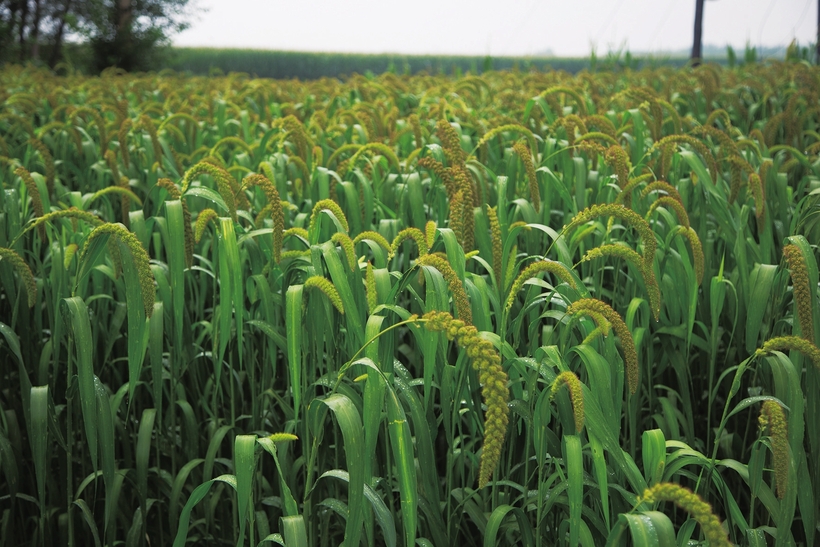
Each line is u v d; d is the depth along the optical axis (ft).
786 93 22.08
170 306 8.88
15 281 10.05
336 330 8.38
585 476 7.00
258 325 8.42
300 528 5.88
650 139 15.53
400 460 5.61
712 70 23.20
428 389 6.88
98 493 10.00
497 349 6.95
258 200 12.03
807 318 6.49
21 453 9.71
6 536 9.11
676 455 6.46
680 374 9.46
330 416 8.32
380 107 19.72
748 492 9.82
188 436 9.41
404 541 7.29
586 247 11.03
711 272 10.73
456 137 9.60
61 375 10.47
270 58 103.86
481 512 7.69
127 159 13.96
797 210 9.23
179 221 7.93
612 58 40.11
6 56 74.64
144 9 84.89
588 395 5.90
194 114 19.80
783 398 7.23
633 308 8.66
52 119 19.65
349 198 10.61
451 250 7.24
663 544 4.89
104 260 10.28
